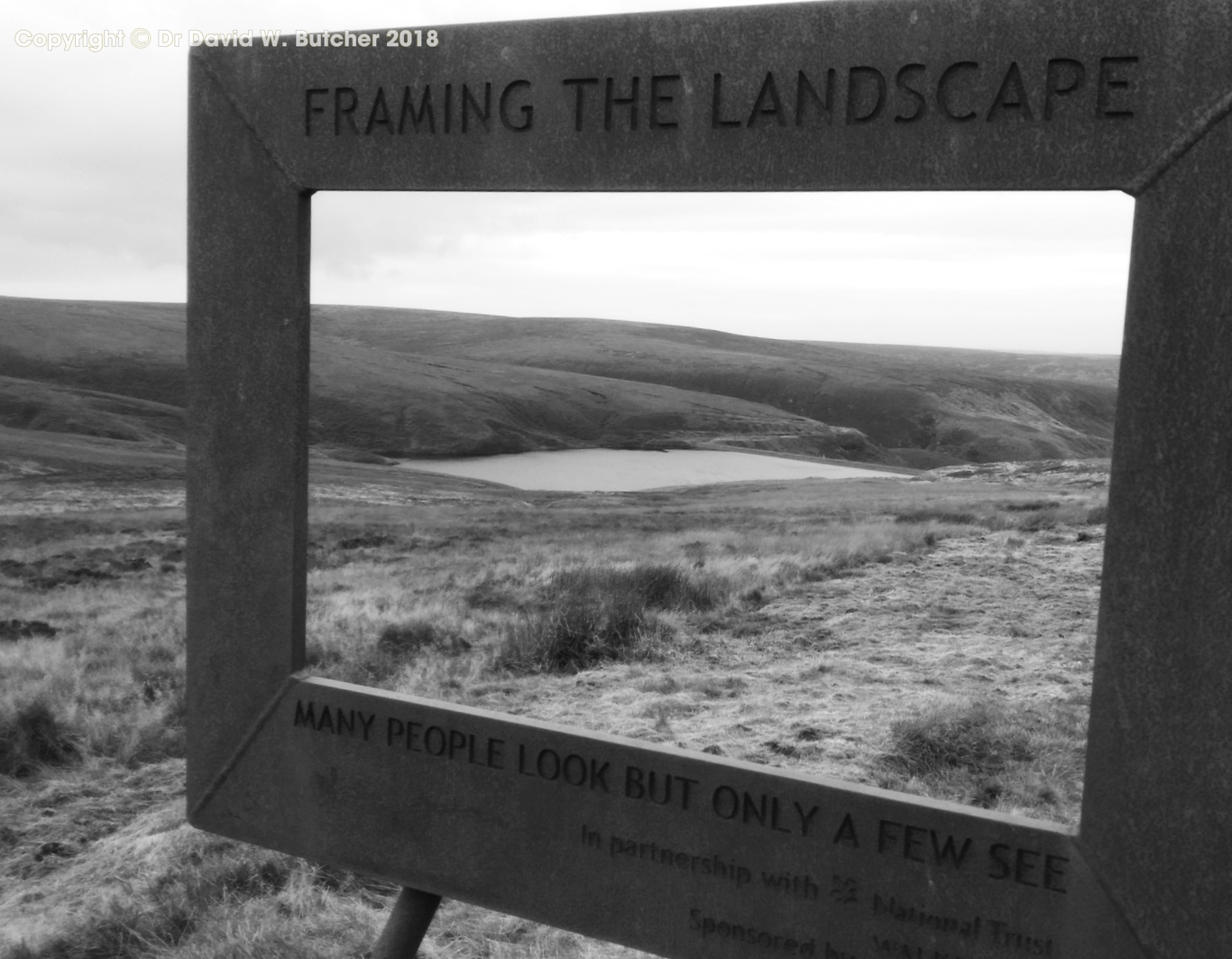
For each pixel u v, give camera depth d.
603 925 2.89
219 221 3.08
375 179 2.91
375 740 3.13
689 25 2.56
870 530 21.30
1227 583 2.18
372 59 2.87
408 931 3.23
